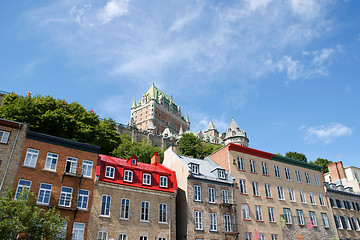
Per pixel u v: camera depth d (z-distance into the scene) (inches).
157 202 1469.0
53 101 2213.3
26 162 1261.1
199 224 1525.6
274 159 2037.4
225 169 1845.5
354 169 2778.1
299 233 1844.2
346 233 2089.1
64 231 1178.0
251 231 1662.2
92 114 2475.4
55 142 1355.8
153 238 1374.3
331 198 2181.3
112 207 1348.4
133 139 5068.9
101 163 1434.5
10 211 987.3
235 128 5816.9
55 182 1280.8
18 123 1291.8
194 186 1611.7
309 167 2193.7
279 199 1891.0
